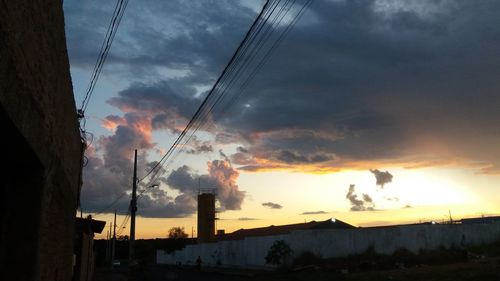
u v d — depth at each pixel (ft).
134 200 111.55
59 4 20.51
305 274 113.39
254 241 159.22
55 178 23.88
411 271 102.73
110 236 241.96
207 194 248.73
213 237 246.06
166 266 253.85
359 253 144.15
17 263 19.01
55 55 20.43
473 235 163.53
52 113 20.63
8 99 12.59
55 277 28.32
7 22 11.98
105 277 112.47
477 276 79.46
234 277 129.59
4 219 19.17
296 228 196.03
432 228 156.25
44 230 20.81
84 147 47.62
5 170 19.25
